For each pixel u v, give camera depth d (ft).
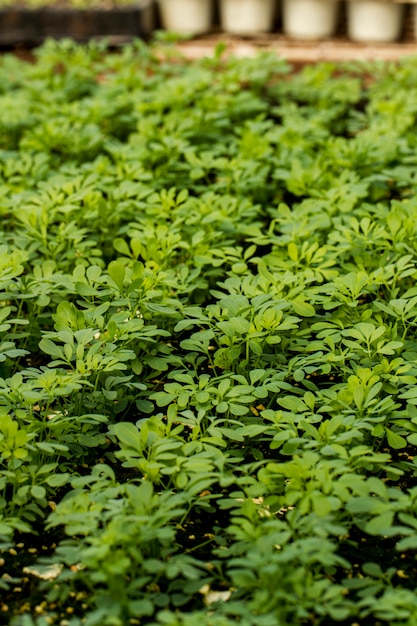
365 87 9.70
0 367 4.73
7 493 4.00
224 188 6.59
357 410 4.02
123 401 4.46
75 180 6.04
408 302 4.71
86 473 4.21
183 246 5.37
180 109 8.29
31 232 5.53
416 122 8.25
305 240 5.54
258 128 7.41
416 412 4.04
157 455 3.67
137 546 3.45
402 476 4.20
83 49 10.54
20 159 7.25
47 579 3.62
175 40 9.96
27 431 3.93
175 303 4.76
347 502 3.44
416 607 3.05
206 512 4.01
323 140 7.37
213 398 4.35
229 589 3.54
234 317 4.46
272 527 3.37
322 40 11.32
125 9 10.68
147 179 6.41
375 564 3.42
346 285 4.77
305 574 3.28
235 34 11.46
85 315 4.64
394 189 7.18
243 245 6.35
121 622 3.09
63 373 4.30
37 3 11.21
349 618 3.40
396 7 10.95
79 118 7.90
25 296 4.81
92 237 5.97
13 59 9.70
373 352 4.55
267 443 4.43
